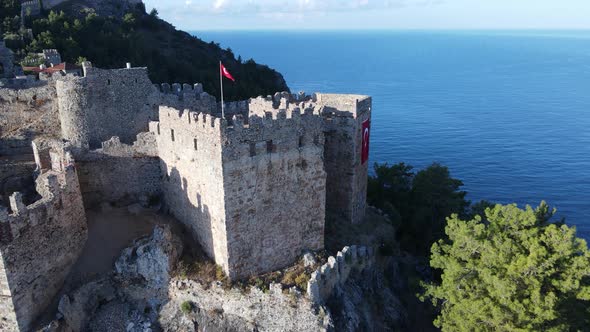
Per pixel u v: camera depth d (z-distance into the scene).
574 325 39.31
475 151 158.88
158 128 47.19
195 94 56.41
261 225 41.44
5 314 36.28
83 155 46.78
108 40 125.06
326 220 55.50
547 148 163.62
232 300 40.00
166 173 47.62
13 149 53.59
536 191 123.81
